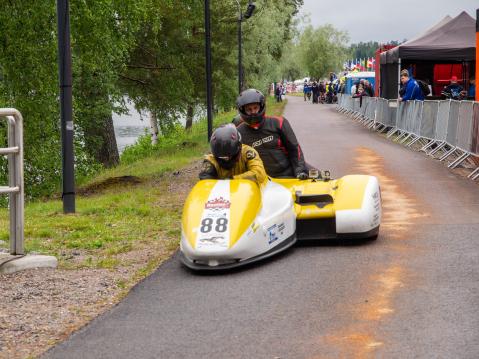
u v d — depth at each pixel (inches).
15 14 697.6
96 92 968.3
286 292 271.1
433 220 401.7
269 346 215.8
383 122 1101.1
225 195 316.5
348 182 355.6
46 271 325.1
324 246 344.2
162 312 255.8
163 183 671.8
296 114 1689.2
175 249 361.1
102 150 1123.3
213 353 213.0
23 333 240.8
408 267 298.7
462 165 644.7
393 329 224.2
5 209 616.7
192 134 1551.4
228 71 1327.5
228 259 302.7
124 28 841.5
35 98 737.0
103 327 242.4
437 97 981.2
